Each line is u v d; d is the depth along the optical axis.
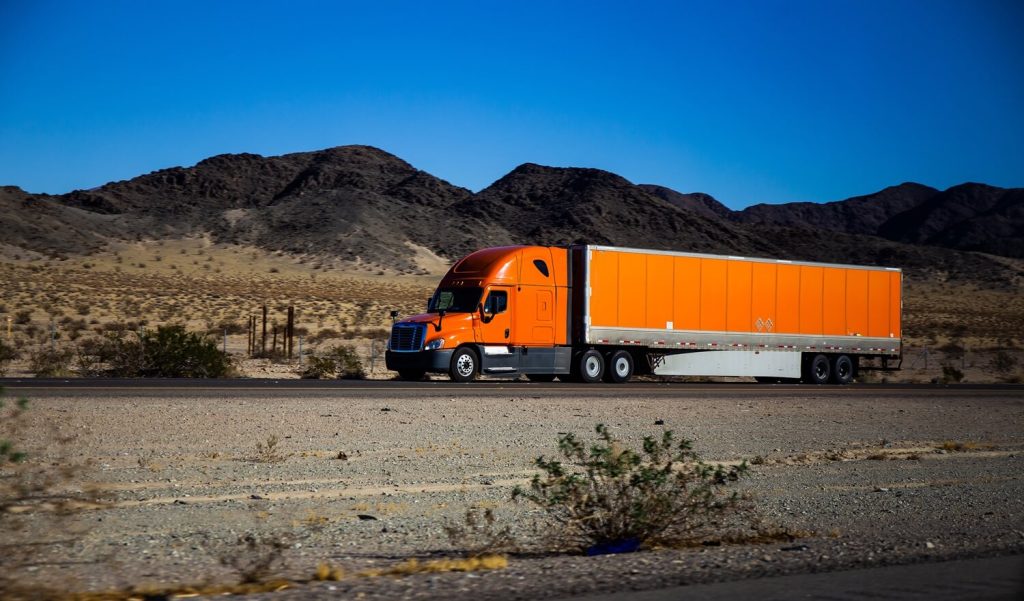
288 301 91.50
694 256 36.47
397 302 99.25
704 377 42.91
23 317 63.97
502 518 11.48
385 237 157.50
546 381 35.50
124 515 11.02
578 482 9.88
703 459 16.94
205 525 10.61
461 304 33.06
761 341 38.16
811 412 26.31
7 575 7.67
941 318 121.56
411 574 7.71
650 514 9.64
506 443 18.17
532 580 7.31
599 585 7.12
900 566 7.97
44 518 10.63
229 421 19.75
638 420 22.50
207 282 106.19
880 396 32.59
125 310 75.06
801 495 13.62
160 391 25.28
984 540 9.66
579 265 34.38
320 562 8.56
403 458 16.14
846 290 40.66
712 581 7.28
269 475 14.20
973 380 49.38
